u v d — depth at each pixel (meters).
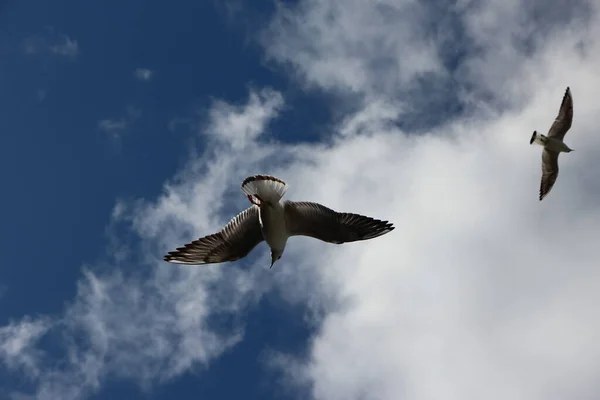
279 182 15.57
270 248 16.08
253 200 15.57
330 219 16.08
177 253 16.12
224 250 16.20
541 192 21.48
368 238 16.33
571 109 20.97
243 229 16.11
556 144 20.88
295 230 16.11
